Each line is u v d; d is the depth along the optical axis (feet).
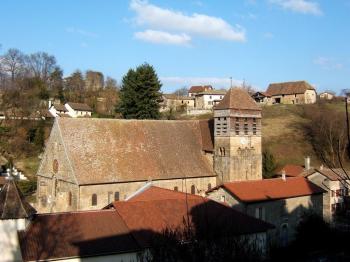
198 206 129.39
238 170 195.21
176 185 187.01
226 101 196.65
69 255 101.60
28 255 99.50
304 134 343.67
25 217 107.24
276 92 486.79
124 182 172.86
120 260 106.42
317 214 173.06
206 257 62.75
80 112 423.64
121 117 308.81
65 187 172.04
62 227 110.63
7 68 440.04
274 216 168.55
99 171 169.99
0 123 325.01
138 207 123.65
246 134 199.11
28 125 328.29
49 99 442.09
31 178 260.01
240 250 64.59
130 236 111.24
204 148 205.77
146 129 196.54
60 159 176.04
